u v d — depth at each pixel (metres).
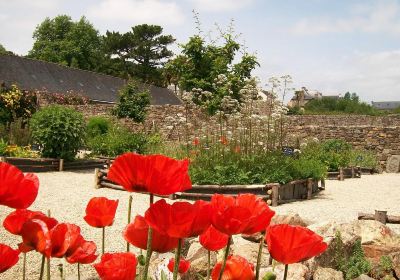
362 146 22.53
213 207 1.11
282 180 9.71
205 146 10.59
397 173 20.61
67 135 13.88
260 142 9.95
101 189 10.30
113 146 16.05
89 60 60.31
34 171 13.10
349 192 12.37
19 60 35.81
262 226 1.12
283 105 10.45
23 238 1.15
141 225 1.18
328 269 4.16
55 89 35.62
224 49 19.34
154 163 1.01
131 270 1.21
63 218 7.18
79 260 1.28
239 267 1.25
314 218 7.98
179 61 19.42
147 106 24.92
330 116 32.19
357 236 4.79
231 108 11.23
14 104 24.81
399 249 4.96
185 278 2.77
